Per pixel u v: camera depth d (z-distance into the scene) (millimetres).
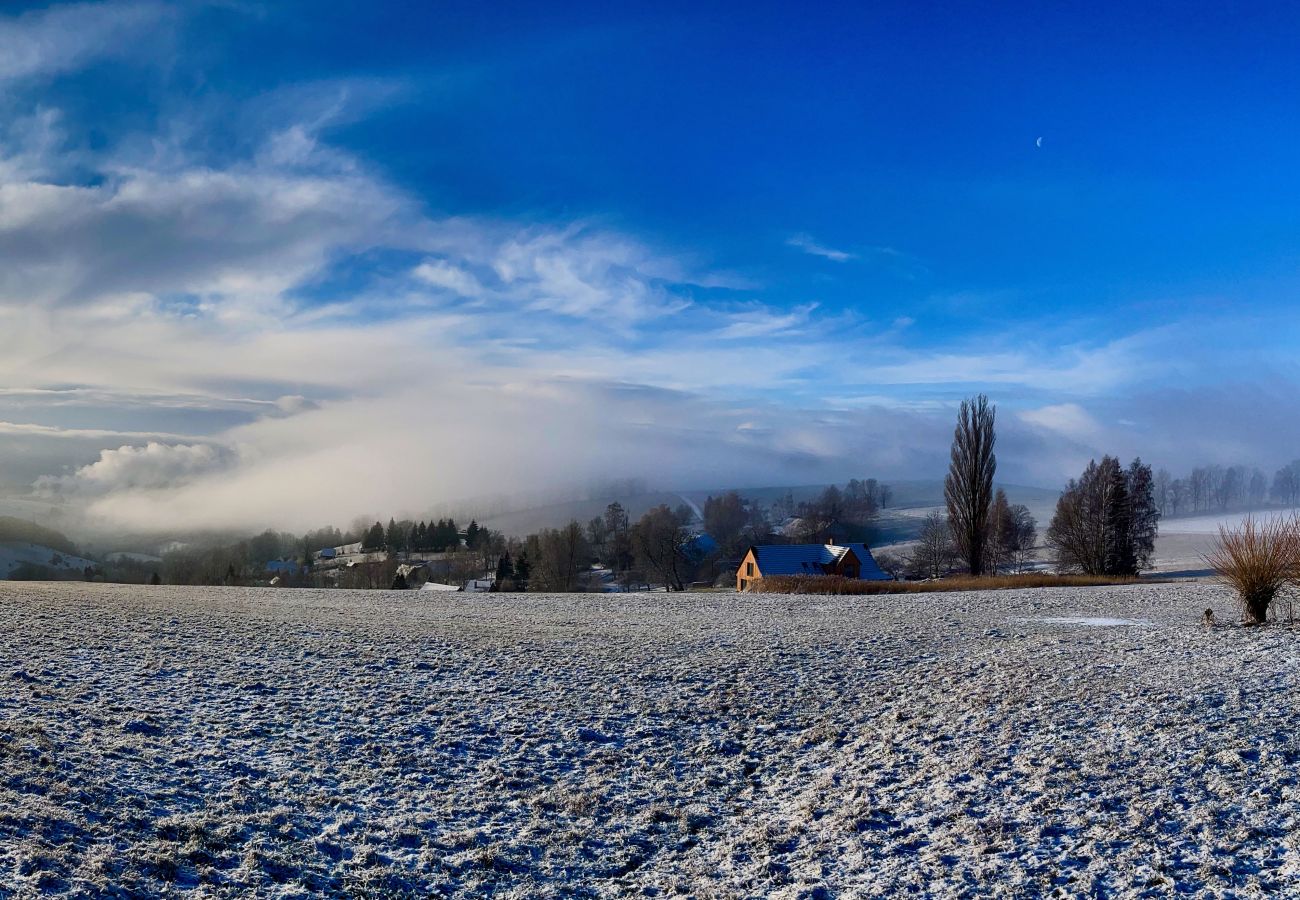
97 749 8531
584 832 7758
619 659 14805
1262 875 5934
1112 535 54688
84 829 6559
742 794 8820
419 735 10305
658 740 10438
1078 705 10289
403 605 25516
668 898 6512
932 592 30344
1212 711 9477
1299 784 7332
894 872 6656
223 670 13094
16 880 5543
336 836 7289
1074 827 7035
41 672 11875
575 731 10648
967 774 8492
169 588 29844
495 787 8812
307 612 21875
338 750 9555
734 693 12422
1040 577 36375
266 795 7996
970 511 46312
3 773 7262
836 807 8141
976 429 46156
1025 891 6109
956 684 12117
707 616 22188
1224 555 16359
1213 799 7230
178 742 9250
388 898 6289
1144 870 6195
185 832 6891
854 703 11742
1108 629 17125
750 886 6648
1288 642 13469
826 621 20422
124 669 12633
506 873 6879
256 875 6332
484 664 14312
